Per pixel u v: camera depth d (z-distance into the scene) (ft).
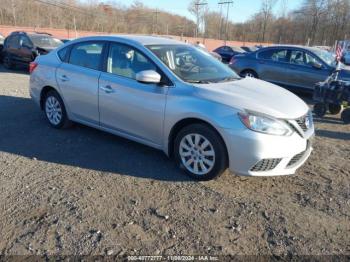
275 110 12.69
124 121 15.72
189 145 13.76
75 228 10.50
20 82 34.78
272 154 12.35
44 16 216.33
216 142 12.88
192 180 13.74
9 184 13.02
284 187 13.53
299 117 13.06
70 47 18.40
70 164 14.89
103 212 11.35
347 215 11.72
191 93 13.53
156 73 13.99
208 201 12.23
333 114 26.40
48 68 19.02
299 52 32.48
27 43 43.39
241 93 13.60
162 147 14.71
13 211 11.28
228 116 12.53
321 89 25.14
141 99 14.74
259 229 10.77
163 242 10.02
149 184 13.33
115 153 16.20
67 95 18.08
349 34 231.09
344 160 16.71
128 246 9.81
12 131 18.88
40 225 10.60
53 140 17.69
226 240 10.21
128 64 15.61
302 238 10.41
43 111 21.40
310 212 11.82
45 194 12.36
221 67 16.78
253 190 13.16
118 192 12.66
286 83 33.19
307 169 15.37
